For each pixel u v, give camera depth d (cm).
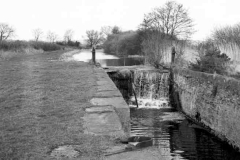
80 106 729
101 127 563
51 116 639
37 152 438
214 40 1739
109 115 646
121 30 7750
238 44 1454
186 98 1398
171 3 3822
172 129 1154
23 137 502
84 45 9281
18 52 3400
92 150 446
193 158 876
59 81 1159
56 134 520
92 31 9231
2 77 1262
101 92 923
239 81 918
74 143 477
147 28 3547
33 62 2162
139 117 1348
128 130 715
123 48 4353
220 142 1013
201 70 1405
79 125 575
